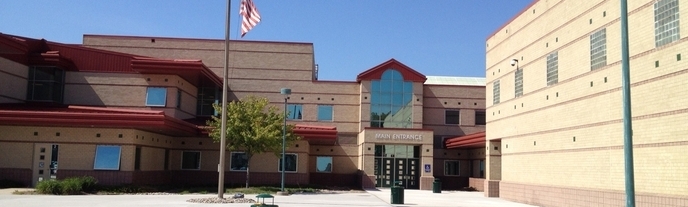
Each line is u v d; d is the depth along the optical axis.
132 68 37.66
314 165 46.91
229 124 35.97
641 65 20.31
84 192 29.28
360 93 47.41
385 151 44.81
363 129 44.19
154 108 38.34
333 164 47.03
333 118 47.66
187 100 42.06
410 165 44.91
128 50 46.72
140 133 33.84
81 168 31.98
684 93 18.03
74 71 38.47
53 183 28.55
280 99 47.41
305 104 47.59
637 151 20.33
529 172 29.47
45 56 36.38
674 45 18.58
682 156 18.03
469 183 47.28
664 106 18.97
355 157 47.28
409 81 47.53
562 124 26.06
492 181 34.88
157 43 47.00
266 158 42.06
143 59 37.53
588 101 23.84
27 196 26.77
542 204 27.50
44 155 31.92
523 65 30.86
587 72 24.02
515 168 31.38
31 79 36.62
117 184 31.95
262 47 47.84
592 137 23.39
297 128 40.19
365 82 47.19
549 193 26.81
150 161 36.00
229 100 46.72
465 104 49.56
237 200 25.86
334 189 40.12
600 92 22.91
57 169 31.89
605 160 22.36
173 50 47.03
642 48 20.28
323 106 47.78
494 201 31.00
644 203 19.72
